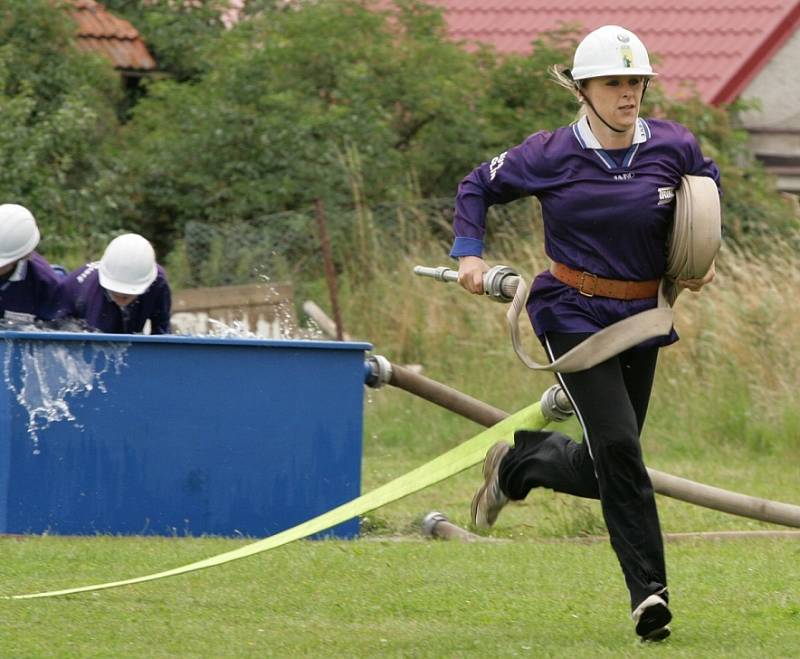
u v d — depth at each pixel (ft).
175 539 68.90
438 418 120.26
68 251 150.00
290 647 47.83
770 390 116.06
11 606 53.78
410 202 147.23
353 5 168.25
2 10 175.01
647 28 194.18
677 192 48.21
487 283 49.29
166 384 70.13
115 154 168.25
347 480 72.13
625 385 49.52
